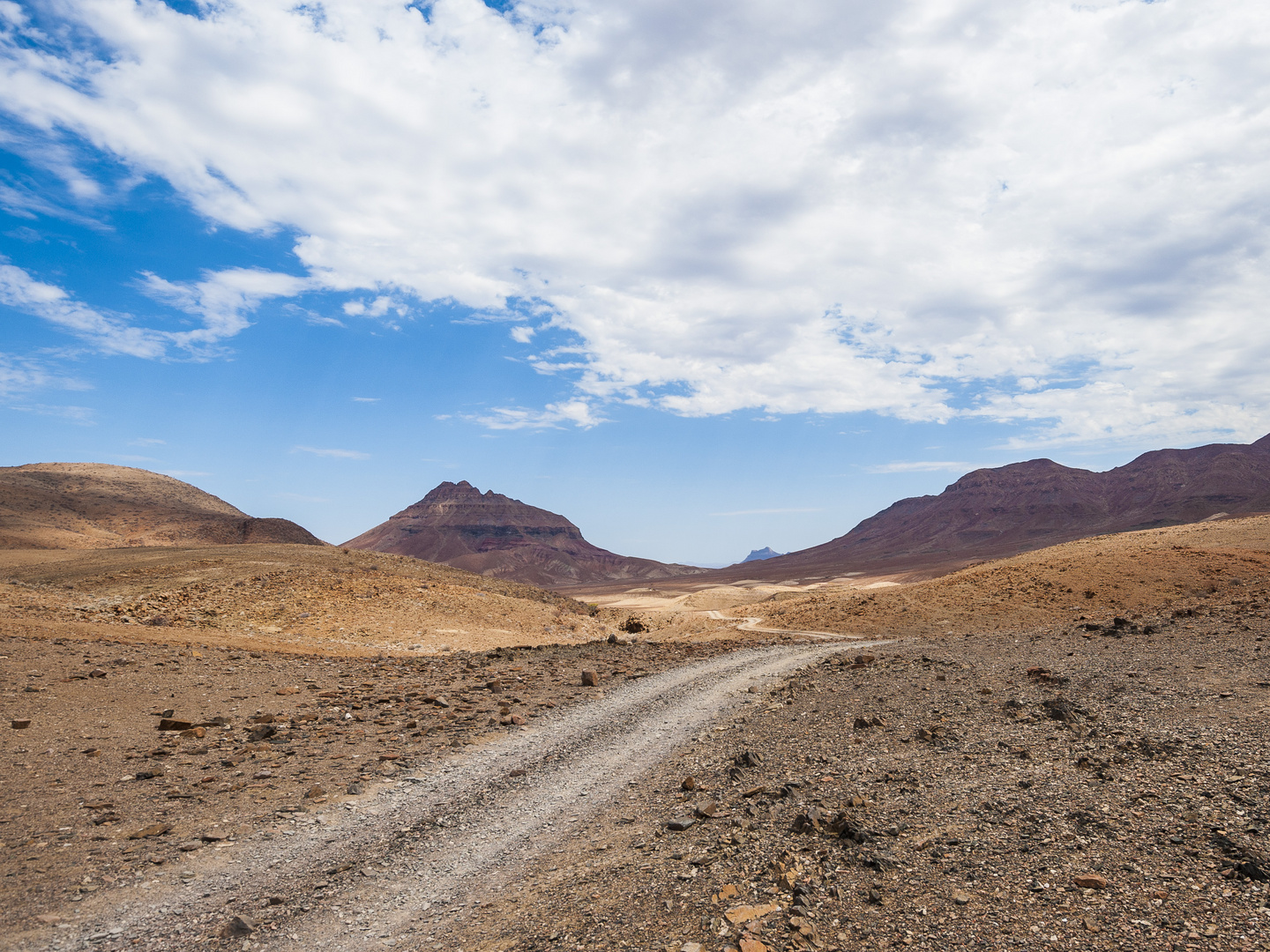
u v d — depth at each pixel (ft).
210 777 37.55
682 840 28.19
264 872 27.55
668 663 90.02
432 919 23.73
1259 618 77.51
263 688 60.90
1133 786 26.16
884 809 27.78
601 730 52.11
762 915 20.12
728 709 59.06
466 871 27.96
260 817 32.86
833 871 22.43
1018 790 27.73
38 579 151.64
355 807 35.14
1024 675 55.21
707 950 18.56
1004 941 17.13
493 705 60.44
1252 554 148.36
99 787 34.73
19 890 24.45
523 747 47.16
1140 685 45.50
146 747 41.39
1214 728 32.60
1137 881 19.06
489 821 33.58
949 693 51.60
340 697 59.82
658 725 53.52
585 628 165.37
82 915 23.39
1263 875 17.98
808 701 56.24
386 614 134.00
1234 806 22.85
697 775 38.99
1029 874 20.43
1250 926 16.12
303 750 44.04
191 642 81.05
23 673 52.54
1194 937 16.06
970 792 28.32
